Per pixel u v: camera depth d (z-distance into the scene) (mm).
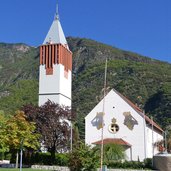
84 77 193750
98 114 68375
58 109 59562
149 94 159000
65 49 92375
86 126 68438
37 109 58375
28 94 173750
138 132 66250
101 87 176250
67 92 92000
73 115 61500
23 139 51750
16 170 46562
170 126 120812
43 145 58875
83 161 38156
